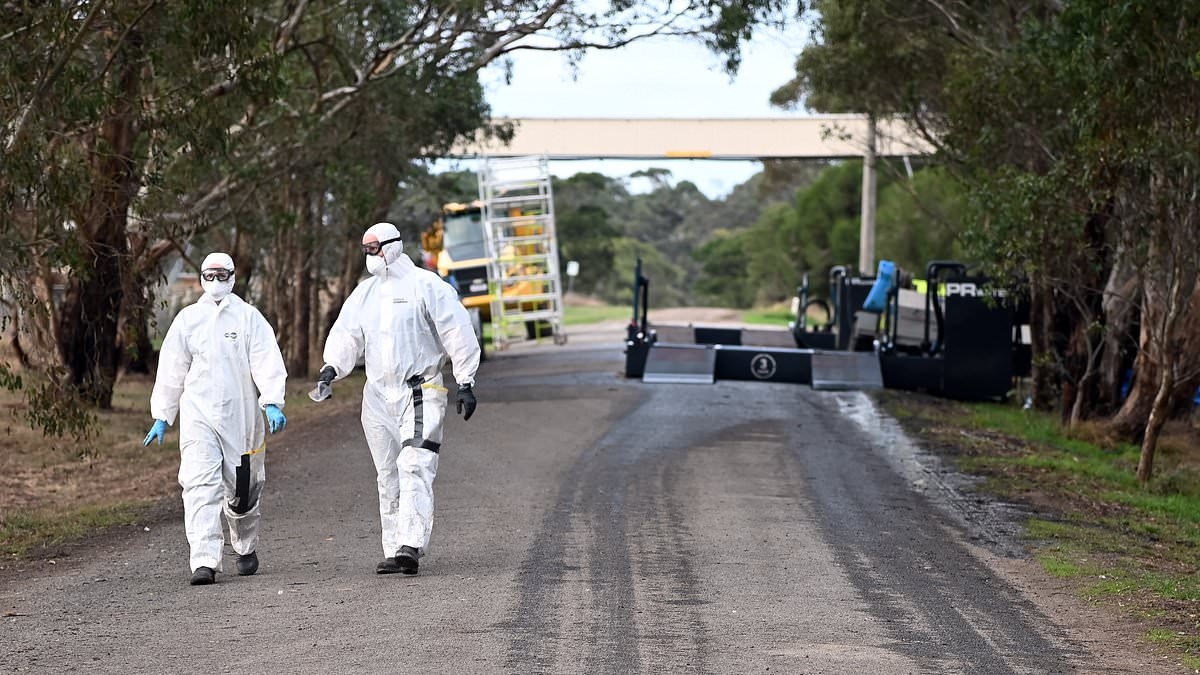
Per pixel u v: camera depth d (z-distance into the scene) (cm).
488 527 2645
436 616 1866
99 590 2102
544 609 1917
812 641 1772
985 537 2773
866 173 11038
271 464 3653
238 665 1602
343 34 5506
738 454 3872
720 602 2003
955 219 12006
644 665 1619
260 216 5734
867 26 6044
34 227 3450
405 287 2180
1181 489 3859
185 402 2166
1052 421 5238
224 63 4050
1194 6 3341
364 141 6512
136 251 4566
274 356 2195
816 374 5859
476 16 5259
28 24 3080
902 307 6372
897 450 4172
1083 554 2616
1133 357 5338
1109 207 4281
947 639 1830
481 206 9788
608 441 4081
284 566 2292
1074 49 3734
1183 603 2148
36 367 4109
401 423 2170
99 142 3597
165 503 3105
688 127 11594
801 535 2659
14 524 2795
